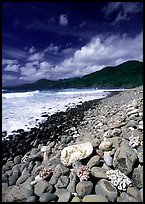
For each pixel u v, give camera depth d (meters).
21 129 13.13
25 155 8.38
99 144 6.22
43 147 8.77
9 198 4.61
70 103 27.12
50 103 26.97
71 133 11.09
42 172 5.41
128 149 5.10
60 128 12.87
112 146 5.91
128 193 4.39
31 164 6.62
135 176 4.68
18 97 35.28
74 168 5.16
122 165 4.86
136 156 4.93
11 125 14.34
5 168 7.19
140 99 11.91
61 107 23.52
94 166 5.21
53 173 5.32
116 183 4.52
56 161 6.05
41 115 18.06
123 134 6.68
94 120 12.88
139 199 4.25
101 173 4.84
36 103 26.52
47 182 4.94
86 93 51.22
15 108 21.38
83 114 17.69
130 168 4.75
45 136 11.37
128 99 17.53
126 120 8.16
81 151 5.61
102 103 23.39
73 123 13.93
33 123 15.05
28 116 17.41
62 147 8.22
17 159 7.67
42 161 7.25
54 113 19.19
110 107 16.66
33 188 4.97
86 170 4.89
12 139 11.35
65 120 15.52
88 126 11.70
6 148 9.88
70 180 4.96
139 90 21.36
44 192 4.74
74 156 5.52
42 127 13.72
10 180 5.91
